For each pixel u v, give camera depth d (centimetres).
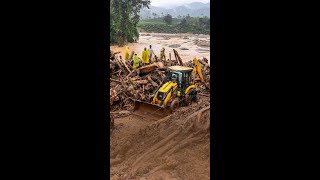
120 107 1302
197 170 754
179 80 1272
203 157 820
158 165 797
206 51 3553
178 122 1067
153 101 1230
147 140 953
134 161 825
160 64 1661
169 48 3844
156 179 725
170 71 1308
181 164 786
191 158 816
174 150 864
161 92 1225
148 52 1859
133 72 1589
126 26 4350
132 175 740
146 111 1230
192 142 902
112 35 4141
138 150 891
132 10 4509
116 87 1411
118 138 969
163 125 1059
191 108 1219
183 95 1268
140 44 4241
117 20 4278
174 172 760
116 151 878
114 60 1711
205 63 1886
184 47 3959
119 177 740
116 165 813
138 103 1254
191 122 1034
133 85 1441
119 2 4347
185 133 973
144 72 1583
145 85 1470
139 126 1084
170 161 800
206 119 1030
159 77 1542
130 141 936
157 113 1206
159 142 929
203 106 1241
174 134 966
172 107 1198
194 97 1320
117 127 1070
